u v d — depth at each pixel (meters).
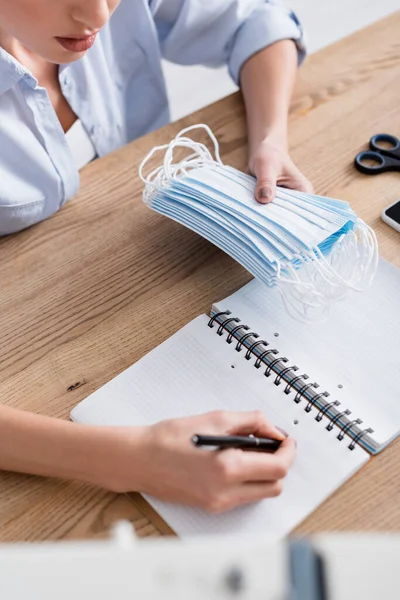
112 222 1.03
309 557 0.47
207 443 0.70
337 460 0.76
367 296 0.91
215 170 0.98
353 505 0.73
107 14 0.87
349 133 1.14
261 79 1.18
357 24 2.42
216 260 0.98
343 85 1.22
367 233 0.92
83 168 1.11
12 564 0.47
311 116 1.17
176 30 1.27
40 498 0.75
